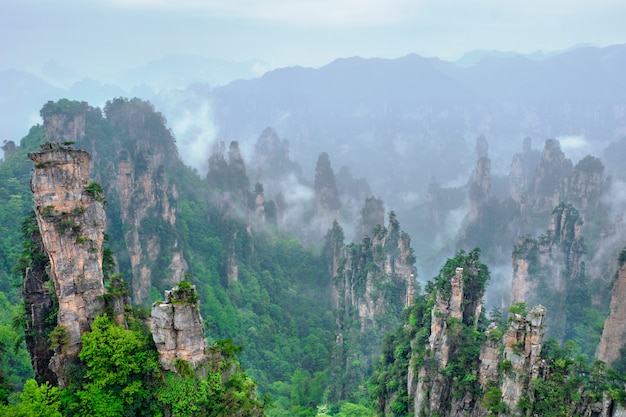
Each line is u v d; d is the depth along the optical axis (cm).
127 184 11488
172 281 12019
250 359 11400
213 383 4809
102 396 4634
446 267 7356
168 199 12544
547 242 13412
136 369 4738
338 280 13800
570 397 5200
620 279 9131
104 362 4719
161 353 4803
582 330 12425
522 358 5375
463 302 6969
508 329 5522
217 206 16050
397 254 12556
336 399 10006
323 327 13675
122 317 5222
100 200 5178
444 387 6581
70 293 4938
